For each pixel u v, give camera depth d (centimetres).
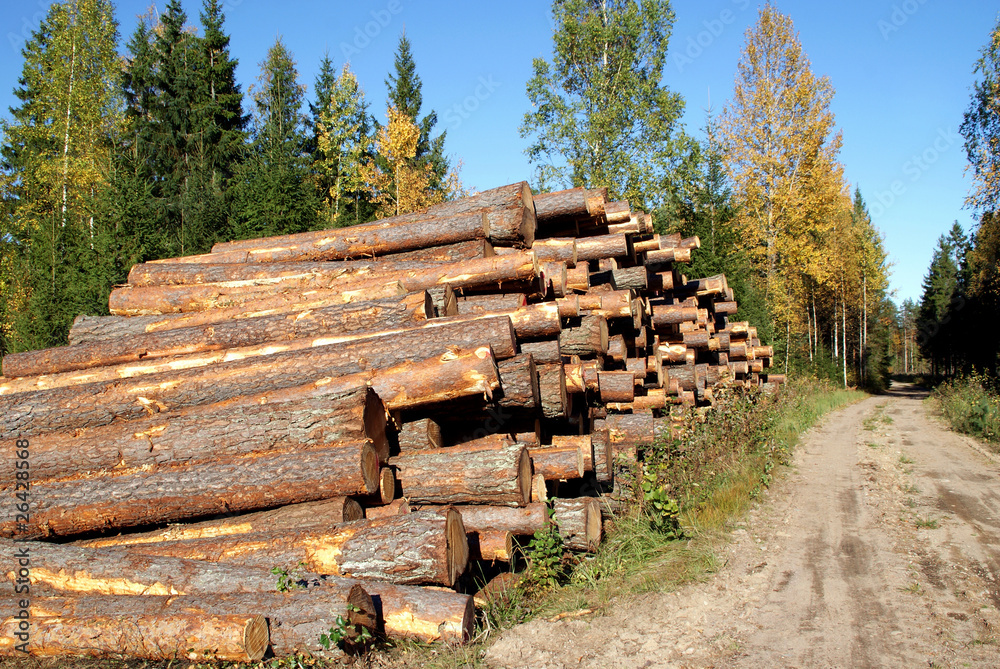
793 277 3316
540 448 679
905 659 435
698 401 1400
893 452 1303
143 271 958
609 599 552
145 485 557
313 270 889
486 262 783
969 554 649
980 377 2148
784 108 2908
